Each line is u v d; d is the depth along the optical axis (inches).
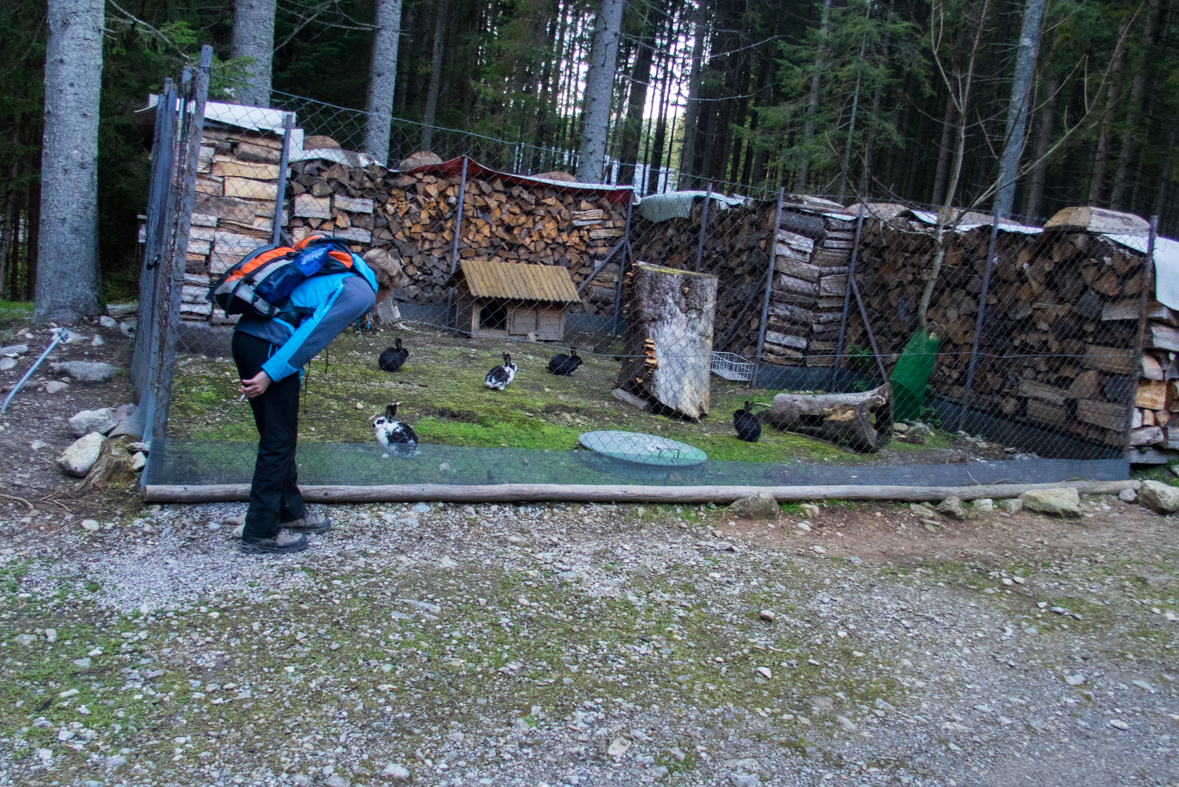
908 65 723.4
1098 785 120.5
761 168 1134.4
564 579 164.7
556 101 989.2
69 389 239.0
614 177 573.9
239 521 166.9
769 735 122.3
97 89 320.8
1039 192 716.0
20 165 535.5
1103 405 292.2
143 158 521.3
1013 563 207.5
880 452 293.6
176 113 199.2
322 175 408.5
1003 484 256.7
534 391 314.7
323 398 258.2
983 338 352.5
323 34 809.5
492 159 794.2
